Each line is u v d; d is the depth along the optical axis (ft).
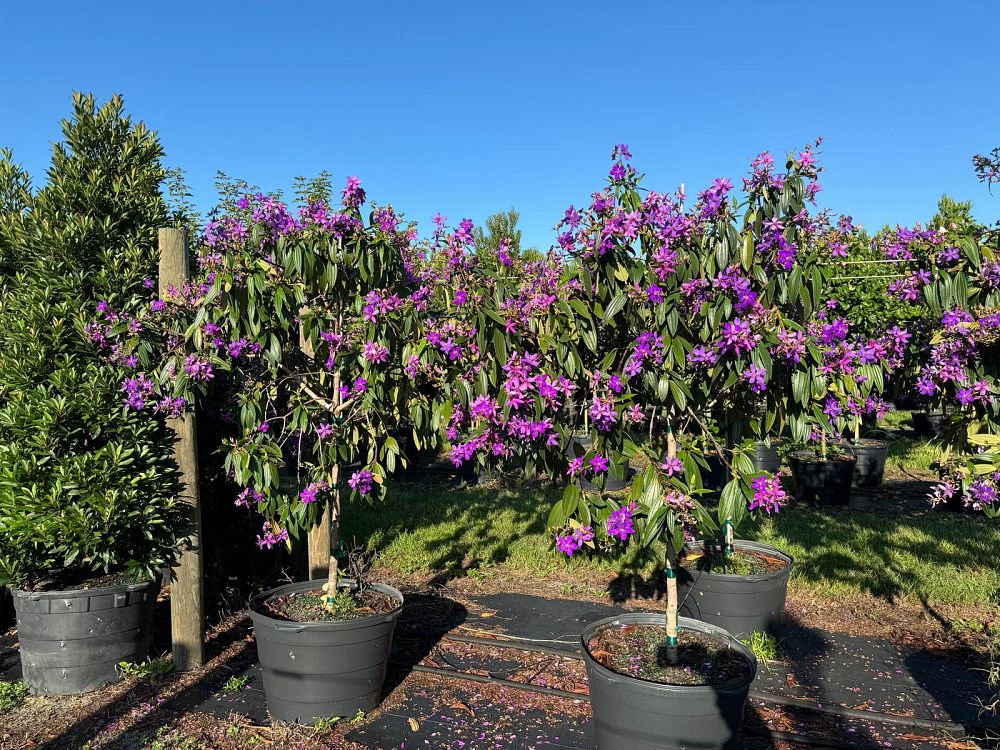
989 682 9.86
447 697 10.44
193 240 13.33
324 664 9.40
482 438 8.11
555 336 8.10
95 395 10.57
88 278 11.50
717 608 11.87
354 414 10.31
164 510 10.97
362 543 18.53
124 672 10.96
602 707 8.07
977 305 8.09
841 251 7.87
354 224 9.73
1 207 13.00
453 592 15.30
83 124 12.25
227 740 9.29
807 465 23.44
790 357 7.25
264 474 9.64
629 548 17.15
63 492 10.29
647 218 7.72
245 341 9.48
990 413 7.95
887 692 10.52
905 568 15.52
